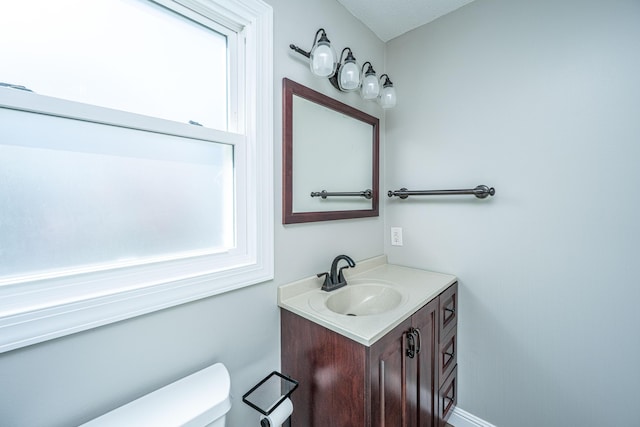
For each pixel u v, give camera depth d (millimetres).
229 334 989
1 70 627
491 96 1354
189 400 756
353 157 1541
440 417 1325
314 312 1026
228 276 968
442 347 1323
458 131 1465
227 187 1031
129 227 809
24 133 646
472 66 1411
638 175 1023
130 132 804
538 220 1242
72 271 712
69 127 705
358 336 852
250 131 1047
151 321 803
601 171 1094
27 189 653
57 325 646
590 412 1145
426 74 1578
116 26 786
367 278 1456
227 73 1024
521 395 1311
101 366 717
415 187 1643
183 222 923
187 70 932
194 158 945
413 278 1450
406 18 1531
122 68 797
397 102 1710
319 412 997
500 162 1336
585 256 1137
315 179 1318
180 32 914
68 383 669
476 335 1435
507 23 1303
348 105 1470
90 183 741
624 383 1071
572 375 1181
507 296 1337
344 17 1438
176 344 856
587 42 1110
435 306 1248
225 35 1016
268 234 1093
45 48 678
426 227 1601
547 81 1204
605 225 1092
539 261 1245
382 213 1771
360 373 853
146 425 671
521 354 1306
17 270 643
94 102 749
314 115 1307
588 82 1112
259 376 1085
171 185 894
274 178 1116
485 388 1413
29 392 621
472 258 1439
